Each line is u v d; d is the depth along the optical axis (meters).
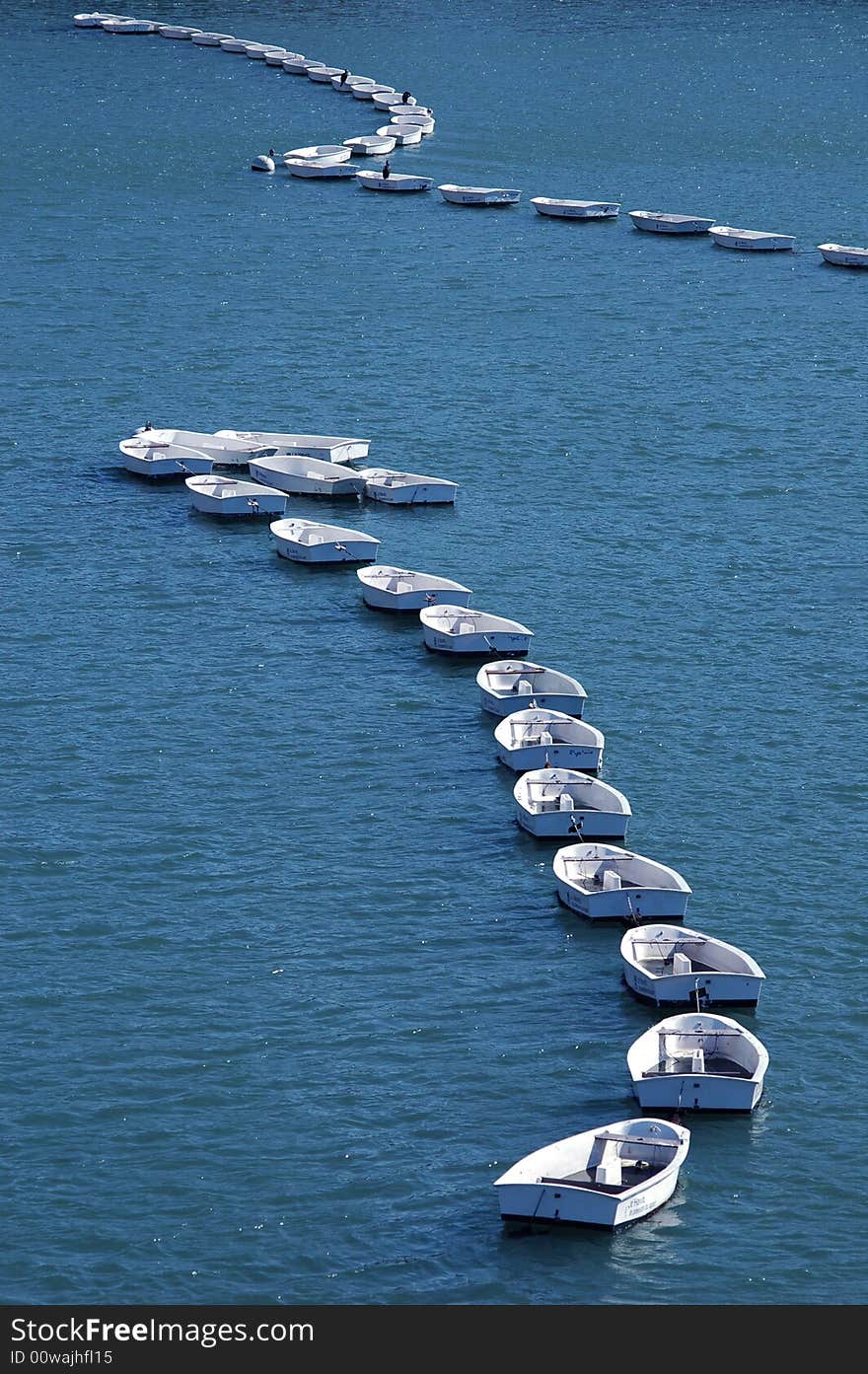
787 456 154.38
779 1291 63.59
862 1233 66.44
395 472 145.12
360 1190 68.31
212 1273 64.25
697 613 123.06
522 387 171.88
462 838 94.81
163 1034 77.31
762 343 188.25
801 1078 75.19
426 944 84.88
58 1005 79.12
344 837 94.50
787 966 83.00
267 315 194.12
